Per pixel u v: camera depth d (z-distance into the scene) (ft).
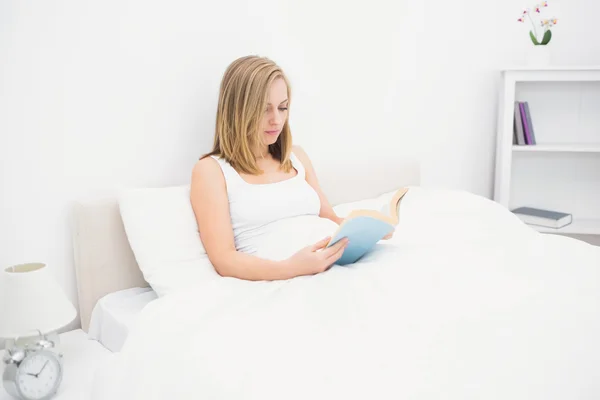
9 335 3.47
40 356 3.45
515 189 9.17
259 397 2.67
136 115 5.04
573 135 8.87
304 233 4.69
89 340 4.51
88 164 4.76
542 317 3.15
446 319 3.17
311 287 3.75
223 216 4.64
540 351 2.83
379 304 3.43
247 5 5.87
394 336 3.03
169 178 5.39
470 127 8.80
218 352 3.05
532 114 8.89
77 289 4.78
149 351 3.29
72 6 4.48
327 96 7.05
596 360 2.81
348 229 4.04
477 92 8.71
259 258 4.31
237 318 3.36
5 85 4.19
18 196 4.37
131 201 4.66
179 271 4.42
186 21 5.31
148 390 3.09
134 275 4.87
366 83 7.49
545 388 2.60
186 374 3.01
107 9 4.70
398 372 2.70
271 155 5.53
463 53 8.48
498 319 3.14
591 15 8.51
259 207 4.85
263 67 4.91
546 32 8.05
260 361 2.91
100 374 3.37
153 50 5.08
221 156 4.99
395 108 7.95
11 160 4.30
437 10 8.09
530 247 4.45
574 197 9.04
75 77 4.58
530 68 7.77
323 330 3.14
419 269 3.94
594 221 8.81
